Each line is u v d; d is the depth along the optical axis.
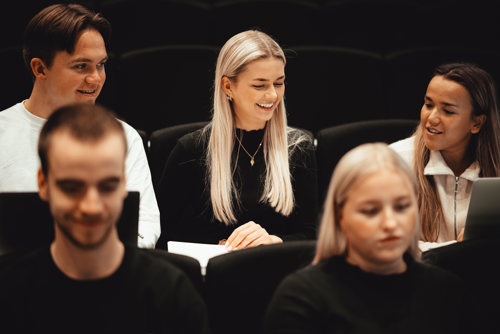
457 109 2.15
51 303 1.20
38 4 3.45
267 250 1.68
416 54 3.29
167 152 2.58
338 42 3.82
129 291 1.21
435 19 3.87
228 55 2.23
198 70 3.10
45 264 1.21
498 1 3.87
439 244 2.16
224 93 2.28
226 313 1.65
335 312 1.30
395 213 1.27
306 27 3.70
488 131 2.21
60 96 2.12
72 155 1.10
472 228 1.83
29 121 2.16
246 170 2.35
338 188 1.30
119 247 1.23
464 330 1.38
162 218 2.38
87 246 1.15
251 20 3.65
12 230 1.52
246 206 2.35
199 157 2.36
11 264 1.23
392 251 1.27
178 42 3.64
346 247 1.36
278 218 2.36
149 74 3.06
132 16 3.57
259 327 1.68
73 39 2.04
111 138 1.13
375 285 1.32
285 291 1.34
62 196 1.12
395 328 1.30
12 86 2.97
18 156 2.12
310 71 3.14
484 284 1.70
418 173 2.28
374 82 3.17
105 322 1.20
